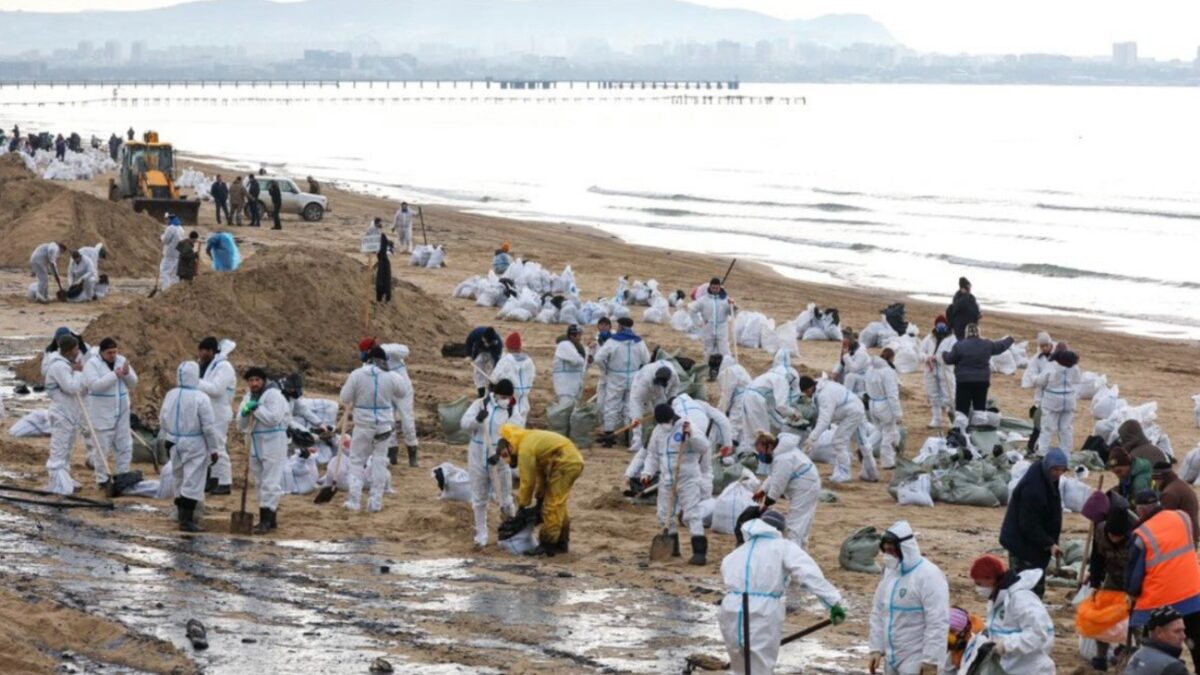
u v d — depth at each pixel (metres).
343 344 29.08
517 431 17.14
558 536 17.11
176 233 38.75
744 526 12.06
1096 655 13.43
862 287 51.25
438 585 15.61
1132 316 46.31
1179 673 10.24
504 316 37.62
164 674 12.32
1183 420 28.86
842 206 85.12
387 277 31.00
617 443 24.33
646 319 37.94
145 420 22.84
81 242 43.22
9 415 23.73
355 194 82.06
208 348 19.55
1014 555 14.58
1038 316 45.94
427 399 26.47
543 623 14.27
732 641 11.88
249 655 12.90
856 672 13.14
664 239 65.69
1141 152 149.50
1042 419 23.81
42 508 18.20
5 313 34.81
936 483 21.11
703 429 17.42
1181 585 12.51
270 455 17.67
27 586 14.62
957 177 111.94
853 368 24.84
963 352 24.89
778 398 21.83
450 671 12.69
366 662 12.82
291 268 29.55
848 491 21.67
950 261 60.09
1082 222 77.81
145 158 59.16
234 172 99.38
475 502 17.41
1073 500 20.77
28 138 99.62
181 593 14.77
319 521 18.38
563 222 72.50
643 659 13.23
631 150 146.12
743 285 48.28
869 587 16.17
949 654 11.81
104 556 16.06
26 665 12.20
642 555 17.31
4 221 46.88
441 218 67.62
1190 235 71.50
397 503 19.56
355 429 18.92
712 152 143.75
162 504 18.95
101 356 19.53
